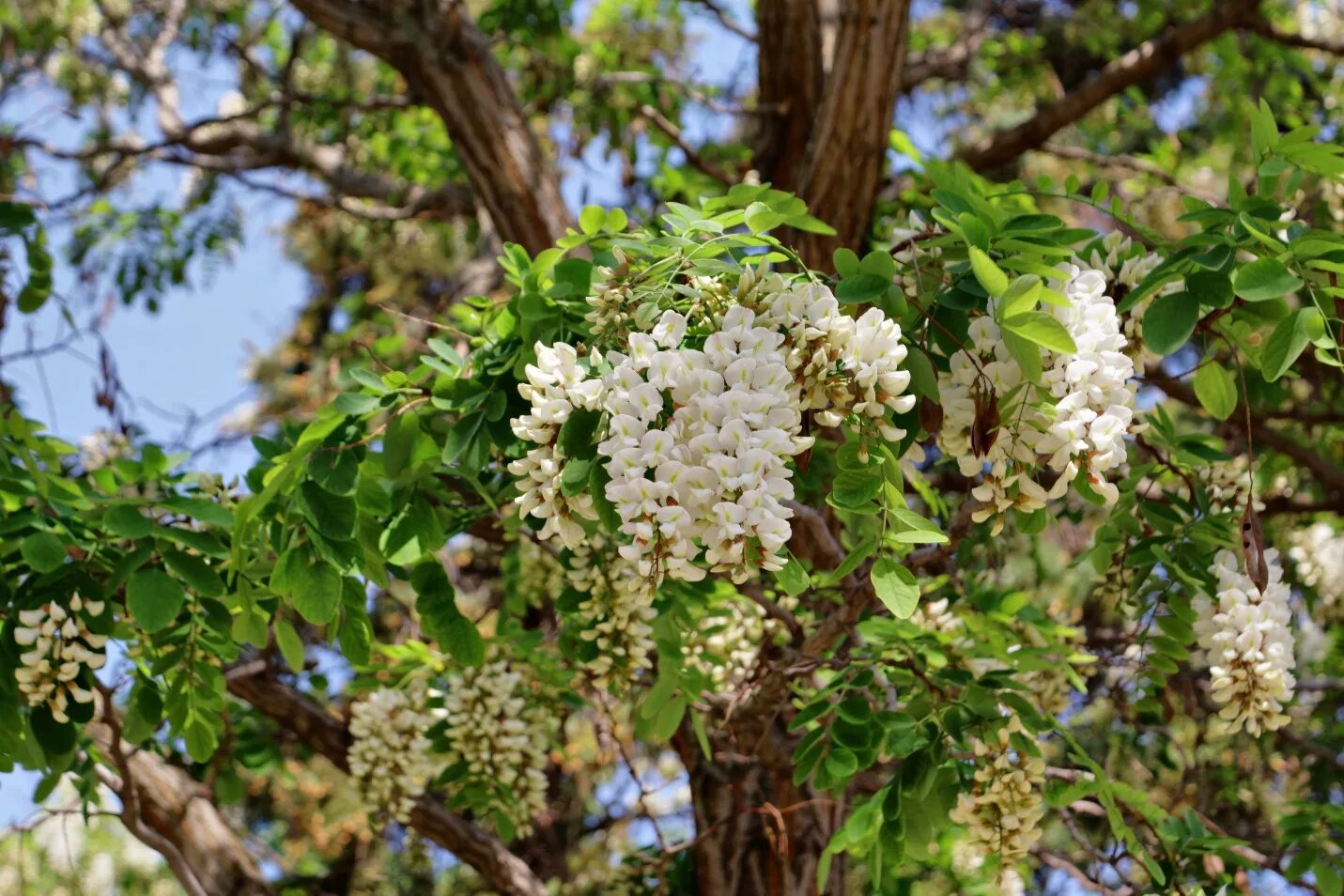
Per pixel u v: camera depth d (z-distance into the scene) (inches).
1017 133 227.1
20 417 135.9
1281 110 272.2
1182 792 199.9
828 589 152.7
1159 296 105.9
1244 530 109.7
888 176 219.9
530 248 191.5
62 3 303.1
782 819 180.1
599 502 89.5
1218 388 119.6
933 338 101.4
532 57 254.4
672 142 255.9
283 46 325.7
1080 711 216.7
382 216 279.6
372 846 328.8
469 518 142.3
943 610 151.0
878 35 178.7
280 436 147.1
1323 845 148.3
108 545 124.2
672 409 88.5
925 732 126.6
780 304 92.0
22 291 179.0
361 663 123.1
